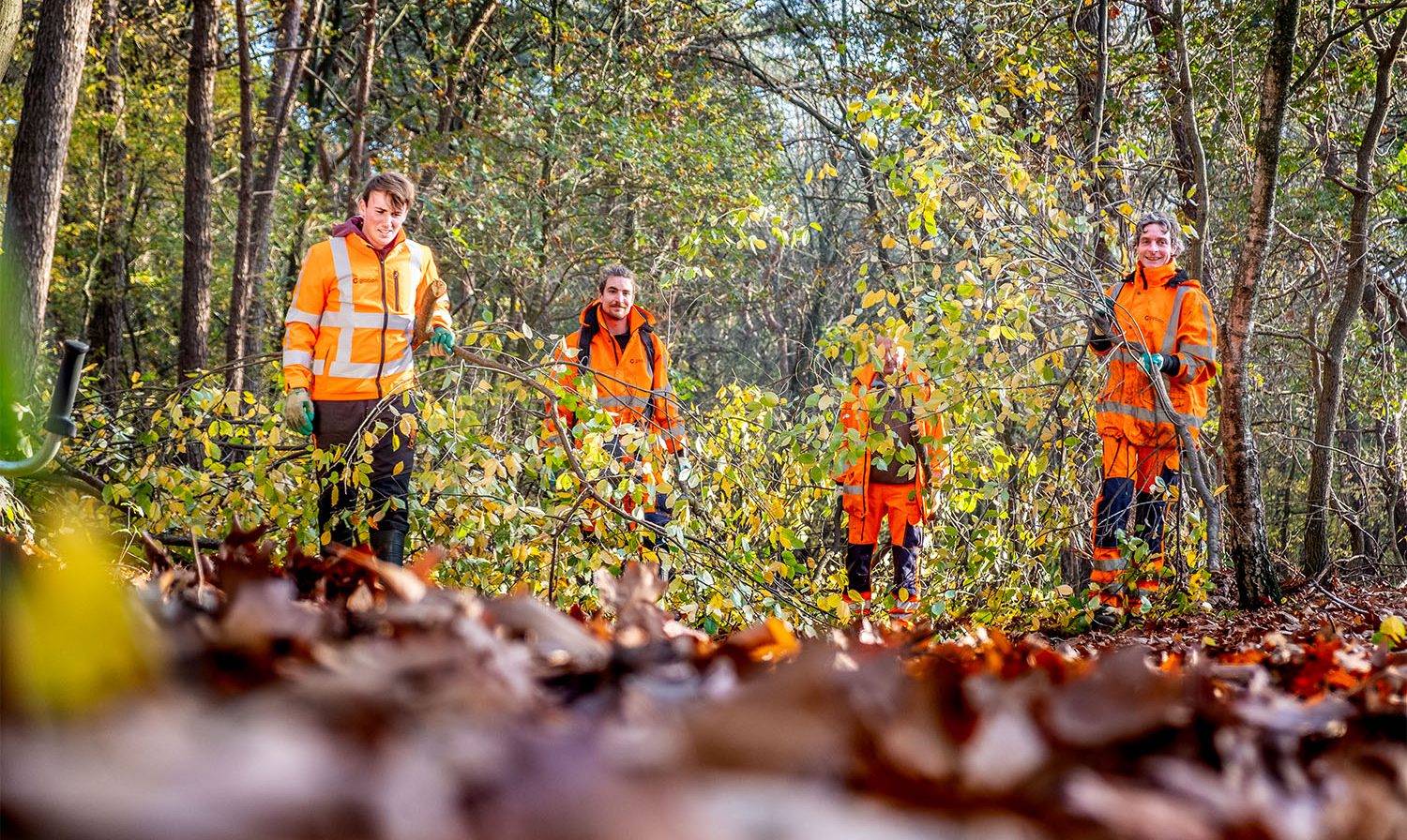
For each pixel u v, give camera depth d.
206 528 5.09
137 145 15.09
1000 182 5.81
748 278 17.48
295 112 16.91
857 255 13.94
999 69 9.97
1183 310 6.11
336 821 0.40
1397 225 11.10
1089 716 0.73
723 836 0.43
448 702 0.65
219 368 5.45
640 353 6.18
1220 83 10.27
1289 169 10.59
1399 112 11.83
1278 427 12.53
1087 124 9.91
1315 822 0.73
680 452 5.98
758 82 17.28
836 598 5.02
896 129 6.68
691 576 4.59
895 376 5.41
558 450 5.07
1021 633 5.76
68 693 0.45
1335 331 9.46
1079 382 6.37
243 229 11.30
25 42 13.43
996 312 5.37
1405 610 5.80
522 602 1.09
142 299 17.39
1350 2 9.57
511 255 13.21
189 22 16.36
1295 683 1.51
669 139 13.80
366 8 11.91
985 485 5.64
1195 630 5.44
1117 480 6.11
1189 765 0.76
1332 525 12.66
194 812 0.36
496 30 16.75
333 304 4.98
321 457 4.79
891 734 0.57
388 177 5.02
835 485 6.47
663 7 15.25
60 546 0.47
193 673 0.67
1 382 0.59
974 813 0.53
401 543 4.93
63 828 0.34
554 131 13.48
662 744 0.53
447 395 5.92
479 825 0.42
